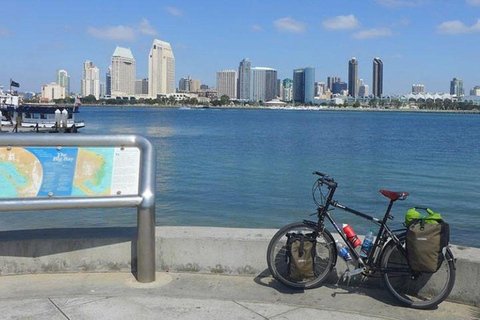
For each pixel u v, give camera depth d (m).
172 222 16.16
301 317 4.69
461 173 29.31
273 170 29.34
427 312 4.86
